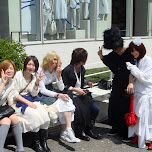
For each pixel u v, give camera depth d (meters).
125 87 3.95
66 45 8.05
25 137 3.88
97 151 3.68
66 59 8.10
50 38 7.76
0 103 3.44
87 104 4.06
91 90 5.16
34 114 3.44
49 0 7.58
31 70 3.62
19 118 3.48
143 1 10.55
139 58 3.84
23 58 4.75
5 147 3.62
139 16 10.53
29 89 3.71
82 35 8.66
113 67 4.05
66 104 3.75
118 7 9.77
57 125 4.25
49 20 7.65
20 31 7.24
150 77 3.72
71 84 4.08
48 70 3.99
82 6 8.52
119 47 3.82
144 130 3.76
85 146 3.81
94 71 7.76
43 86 3.89
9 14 7.10
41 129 3.56
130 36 10.14
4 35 7.17
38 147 3.53
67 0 8.06
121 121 4.06
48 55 3.92
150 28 10.95
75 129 4.05
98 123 4.77
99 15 9.09
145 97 3.74
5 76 3.31
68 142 3.90
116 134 4.24
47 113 3.60
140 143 3.79
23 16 7.23
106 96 4.93
